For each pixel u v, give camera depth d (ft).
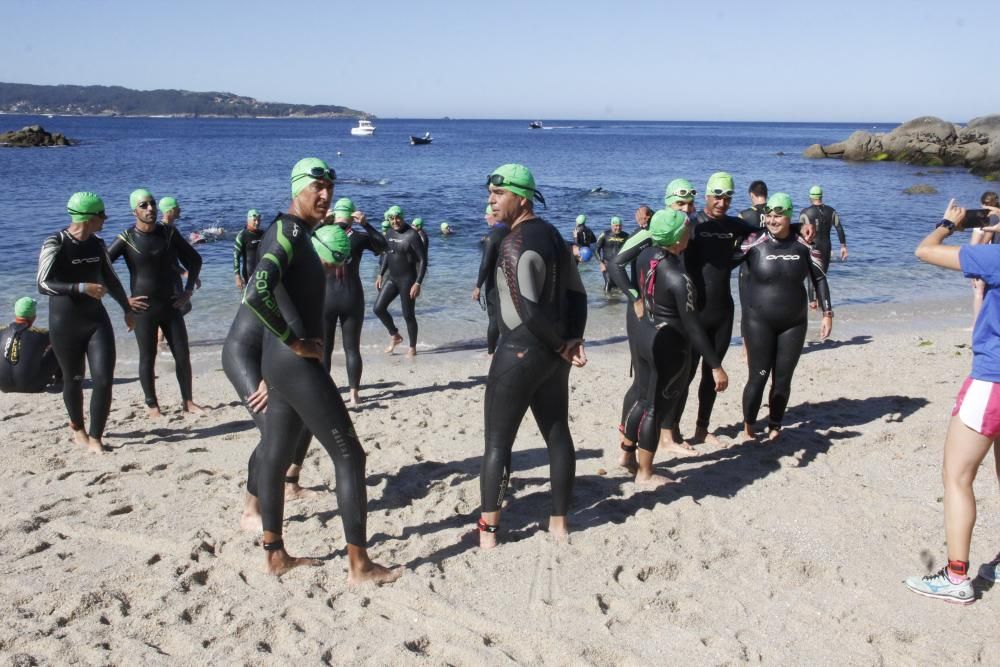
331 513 15.79
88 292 18.58
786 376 19.38
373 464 18.63
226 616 11.93
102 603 12.29
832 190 121.70
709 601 12.51
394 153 259.60
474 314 40.91
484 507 14.01
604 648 11.12
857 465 18.19
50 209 84.94
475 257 58.49
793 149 317.01
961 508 12.21
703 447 19.89
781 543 14.30
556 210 97.14
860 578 13.20
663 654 11.10
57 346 19.06
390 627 11.73
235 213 86.33
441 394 25.90
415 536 14.53
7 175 136.05
